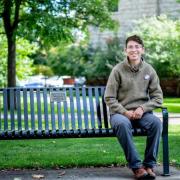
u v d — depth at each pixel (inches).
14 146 353.1
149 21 1318.9
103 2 816.3
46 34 716.7
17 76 958.4
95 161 275.9
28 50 942.4
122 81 250.4
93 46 1612.9
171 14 1471.5
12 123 264.1
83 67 1620.3
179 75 1301.7
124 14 1578.5
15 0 722.2
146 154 241.9
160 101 249.4
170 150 322.0
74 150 328.2
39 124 263.9
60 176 244.1
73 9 780.0
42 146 351.6
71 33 778.8
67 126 263.1
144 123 241.6
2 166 266.2
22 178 240.5
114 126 237.5
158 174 247.3
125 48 254.4
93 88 270.4
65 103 267.4
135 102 251.1
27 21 723.4
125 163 272.1
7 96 266.5
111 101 247.3
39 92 268.5
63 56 1731.1
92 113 265.7
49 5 736.3
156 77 254.8
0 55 942.4
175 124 511.2
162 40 1266.0
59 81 1761.8
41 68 1919.3
